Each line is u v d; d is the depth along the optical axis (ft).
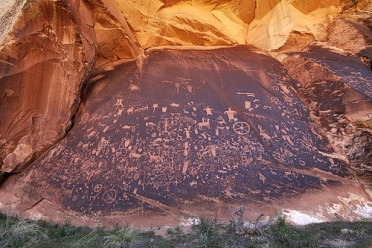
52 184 18.61
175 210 16.66
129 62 25.40
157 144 19.52
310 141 20.31
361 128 19.90
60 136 20.84
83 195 17.75
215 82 23.50
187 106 21.62
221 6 29.73
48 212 17.38
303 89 23.94
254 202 16.89
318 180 18.19
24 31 20.53
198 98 22.20
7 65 20.43
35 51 20.93
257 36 29.45
